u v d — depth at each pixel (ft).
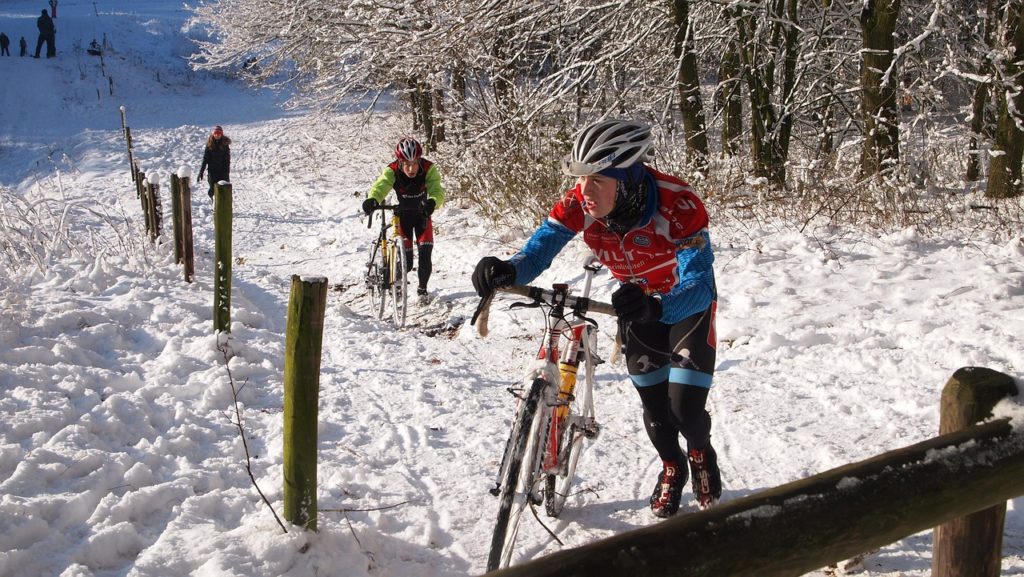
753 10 34.78
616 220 9.94
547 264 10.18
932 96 33.60
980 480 5.06
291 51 52.75
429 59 38.55
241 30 54.39
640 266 10.41
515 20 37.40
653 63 39.45
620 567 3.89
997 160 32.96
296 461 9.89
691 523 4.18
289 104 67.87
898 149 31.37
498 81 39.17
